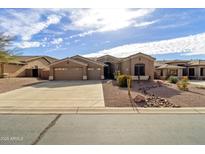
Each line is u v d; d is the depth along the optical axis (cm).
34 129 614
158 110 890
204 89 1725
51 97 1284
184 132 581
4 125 658
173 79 2452
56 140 523
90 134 567
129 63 2900
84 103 1063
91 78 3044
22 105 1016
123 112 855
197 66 3750
